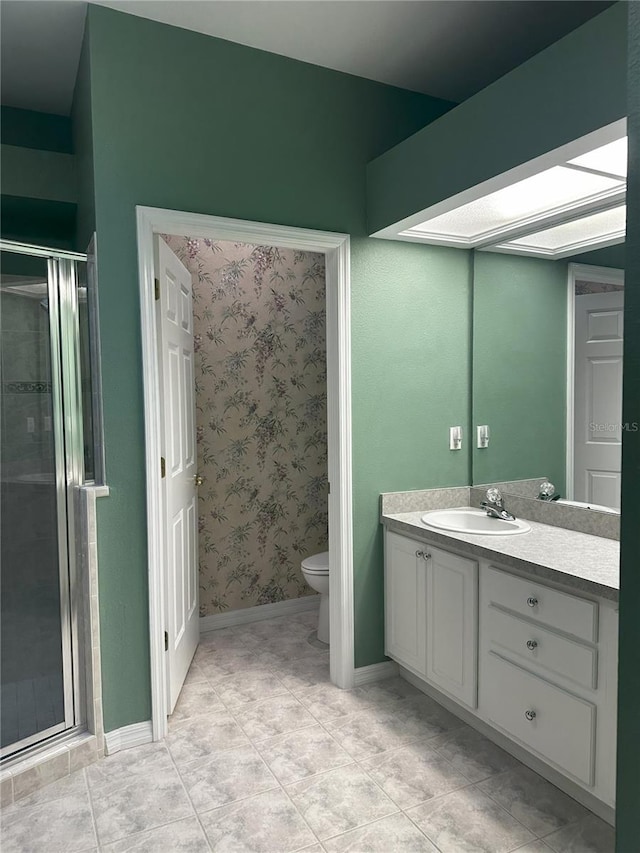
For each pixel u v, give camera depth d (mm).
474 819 2016
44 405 2275
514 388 2918
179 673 2861
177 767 2316
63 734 2348
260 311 3809
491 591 2355
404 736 2516
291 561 4000
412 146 2549
